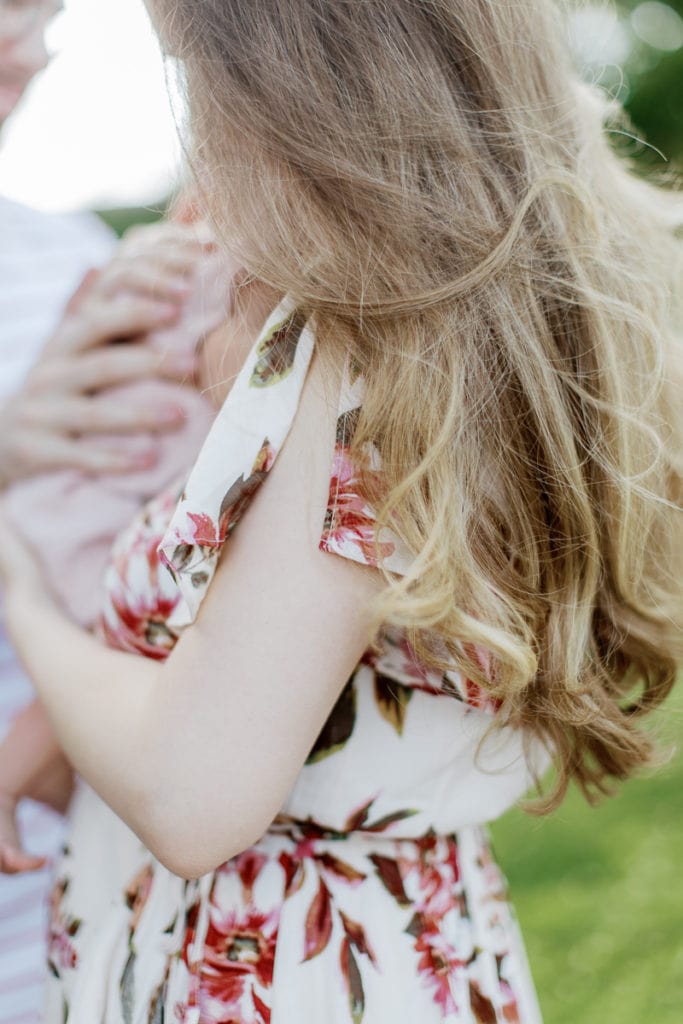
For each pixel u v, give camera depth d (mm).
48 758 1296
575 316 859
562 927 2562
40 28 1232
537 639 853
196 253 1190
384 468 784
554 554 852
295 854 958
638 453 888
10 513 1251
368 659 916
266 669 771
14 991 1436
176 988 955
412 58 809
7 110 1281
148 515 1033
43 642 993
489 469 815
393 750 920
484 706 881
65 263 1600
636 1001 2303
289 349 803
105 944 1032
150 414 1282
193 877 807
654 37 6551
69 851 1131
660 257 1028
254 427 784
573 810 3076
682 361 1001
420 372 784
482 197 814
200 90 811
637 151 1201
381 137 794
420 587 775
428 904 965
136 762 805
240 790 771
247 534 793
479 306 809
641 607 921
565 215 870
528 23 891
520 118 849
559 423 824
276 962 931
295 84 789
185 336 1271
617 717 941
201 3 809
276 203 795
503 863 2854
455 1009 943
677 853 2799
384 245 790
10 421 1281
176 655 816
